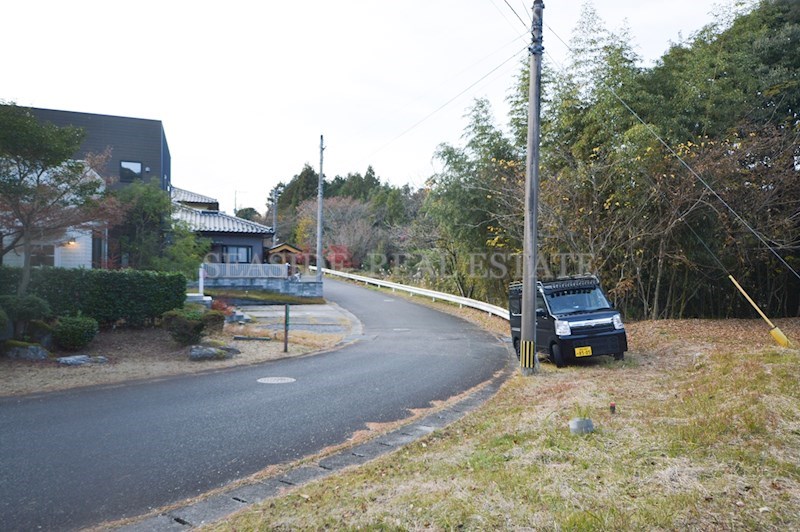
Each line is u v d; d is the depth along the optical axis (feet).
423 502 12.88
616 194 47.60
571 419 19.38
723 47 54.24
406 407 26.13
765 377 20.81
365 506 13.20
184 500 15.24
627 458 14.92
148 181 75.61
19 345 33.68
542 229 52.44
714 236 49.24
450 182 67.05
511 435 18.67
